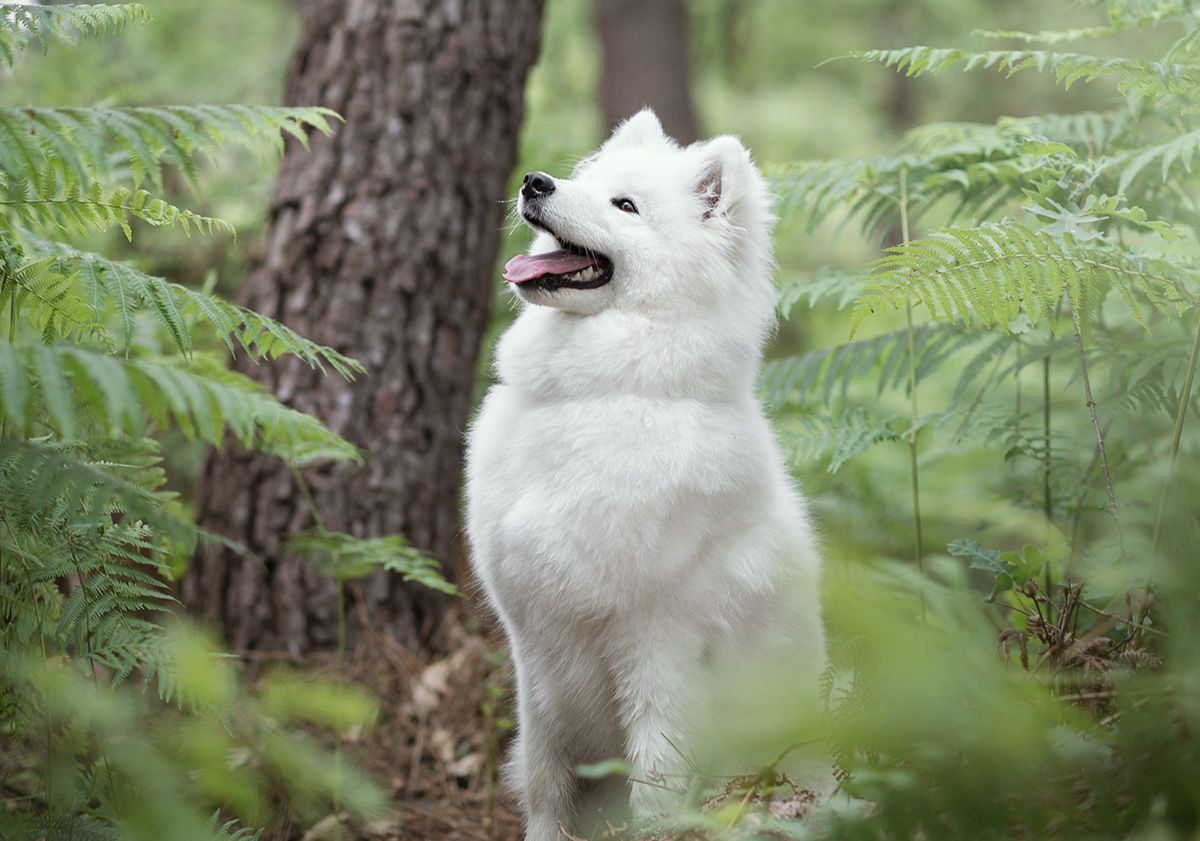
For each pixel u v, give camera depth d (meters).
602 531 4.27
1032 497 5.45
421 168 6.80
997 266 3.98
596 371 4.50
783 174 6.25
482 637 6.66
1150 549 3.55
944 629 2.83
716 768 4.00
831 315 13.60
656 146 5.47
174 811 2.93
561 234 4.68
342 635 5.78
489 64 7.02
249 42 15.55
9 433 3.59
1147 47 5.96
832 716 2.31
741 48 23.62
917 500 5.12
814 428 5.76
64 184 3.76
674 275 4.59
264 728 3.95
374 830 5.23
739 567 4.41
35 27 3.59
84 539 3.73
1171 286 4.13
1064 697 2.95
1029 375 7.46
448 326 6.91
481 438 4.77
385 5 6.84
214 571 6.47
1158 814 2.16
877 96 24.02
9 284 3.72
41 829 3.42
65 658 3.68
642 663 4.38
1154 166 5.17
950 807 2.08
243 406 3.18
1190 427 4.47
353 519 6.57
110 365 2.90
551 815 4.77
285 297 6.72
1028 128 5.76
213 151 3.76
